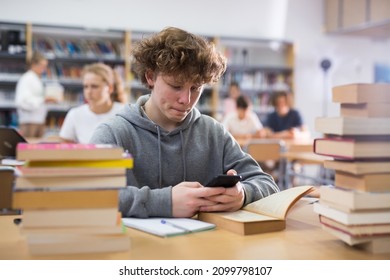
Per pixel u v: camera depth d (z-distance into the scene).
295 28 8.18
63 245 0.94
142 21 7.44
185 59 1.29
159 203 1.26
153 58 1.34
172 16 7.58
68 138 3.31
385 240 0.98
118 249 0.97
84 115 3.30
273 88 7.98
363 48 8.57
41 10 6.99
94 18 7.22
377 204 0.95
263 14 8.01
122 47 7.25
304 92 8.28
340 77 8.47
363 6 7.43
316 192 1.34
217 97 7.63
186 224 1.19
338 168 0.99
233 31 7.89
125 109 1.60
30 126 6.29
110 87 3.29
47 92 6.27
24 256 0.94
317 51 8.30
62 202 0.93
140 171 1.55
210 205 1.26
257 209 1.28
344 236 0.98
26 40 6.77
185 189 1.28
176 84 1.32
